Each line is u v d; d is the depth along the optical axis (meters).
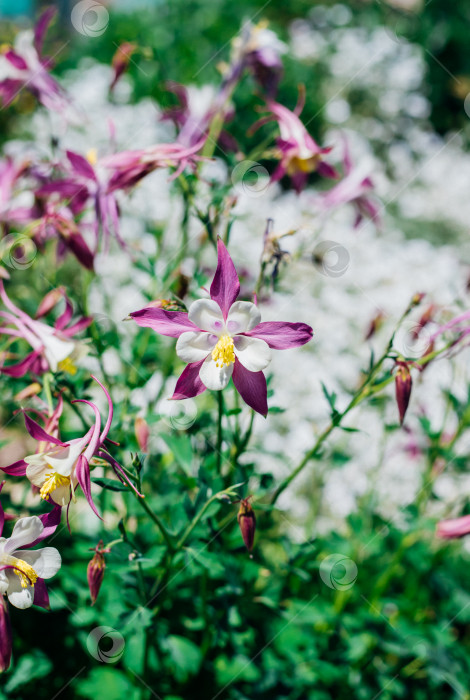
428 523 0.50
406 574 0.58
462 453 0.57
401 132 1.41
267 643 0.49
